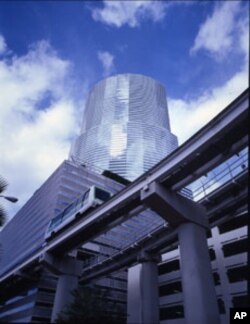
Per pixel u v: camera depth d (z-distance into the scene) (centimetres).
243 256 3828
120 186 8644
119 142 17512
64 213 4059
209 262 2403
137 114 19312
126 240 7181
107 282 6281
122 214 3080
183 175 2488
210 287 2208
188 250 2428
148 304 3719
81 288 2433
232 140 2094
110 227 3294
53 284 5438
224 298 3734
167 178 2584
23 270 5012
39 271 5109
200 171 2377
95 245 6525
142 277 3950
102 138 18025
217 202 2909
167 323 4453
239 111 1938
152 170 2653
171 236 3466
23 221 9212
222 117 2066
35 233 7312
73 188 7294
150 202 2570
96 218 3156
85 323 2194
